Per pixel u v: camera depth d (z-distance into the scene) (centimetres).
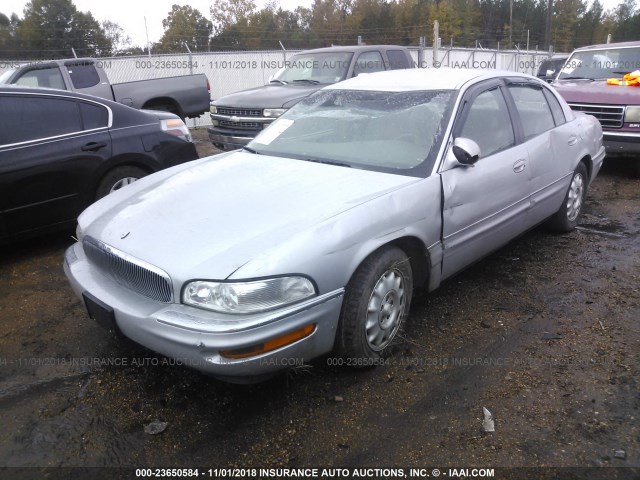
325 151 386
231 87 1752
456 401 292
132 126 559
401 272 324
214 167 384
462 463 250
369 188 322
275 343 260
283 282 259
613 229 563
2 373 328
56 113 510
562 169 483
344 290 285
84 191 523
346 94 436
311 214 292
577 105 798
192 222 298
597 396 292
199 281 258
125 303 283
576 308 391
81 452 263
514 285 431
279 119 450
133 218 315
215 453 260
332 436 269
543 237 538
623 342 344
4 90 482
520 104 448
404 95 405
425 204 329
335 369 321
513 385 304
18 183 478
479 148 372
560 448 257
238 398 299
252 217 295
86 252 324
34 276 469
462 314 385
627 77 793
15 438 274
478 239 383
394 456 255
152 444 267
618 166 870
